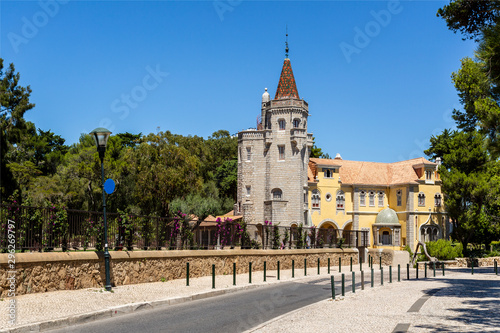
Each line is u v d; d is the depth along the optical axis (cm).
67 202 5631
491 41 1855
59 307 1527
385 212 7106
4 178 3941
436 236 7094
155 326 1367
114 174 6041
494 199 5816
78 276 1928
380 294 2134
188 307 1770
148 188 6003
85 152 6303
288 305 1852
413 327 1292
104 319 1487
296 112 6600
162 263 2475
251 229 3516
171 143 6706
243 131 6781
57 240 1914
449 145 6531
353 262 4534
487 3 2088
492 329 1245
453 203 5866
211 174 8231
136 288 2105
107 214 2236
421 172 7156
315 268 3934
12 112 4197
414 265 4416
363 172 7500
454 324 1327
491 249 6950
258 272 3316
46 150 8056
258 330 1292
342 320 1434
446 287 2447
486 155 5894
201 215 5238
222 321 1457
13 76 4350
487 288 2388
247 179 6688
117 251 2184
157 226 2581
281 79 6888
